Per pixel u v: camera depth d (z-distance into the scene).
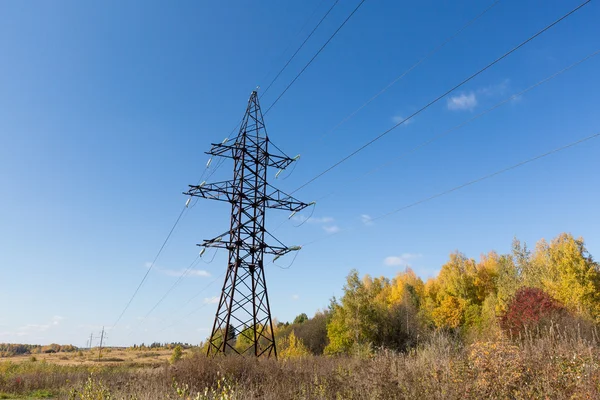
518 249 48.66
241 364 18.86
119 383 13.63
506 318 24.73
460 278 58.12
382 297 71.56
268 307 25.03
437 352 11.44
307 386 12.92
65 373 41.84
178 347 70.94
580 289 33.81
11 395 27.34
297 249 26.17
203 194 25.62
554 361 8.46
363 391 10.10
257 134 28.45
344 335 42.25
